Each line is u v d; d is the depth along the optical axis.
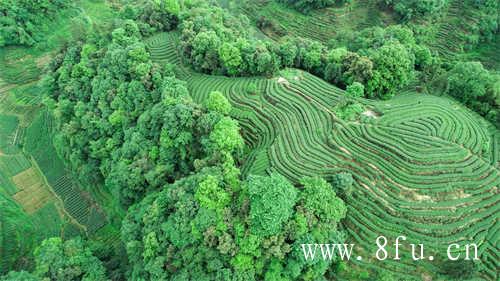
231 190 37.53
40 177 63.09
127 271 42.72
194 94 55.56
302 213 35.59
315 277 35.78
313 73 58.88
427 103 49.72
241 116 51.06
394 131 45.25
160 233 38.66
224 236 34.72
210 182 36.66
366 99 51.06
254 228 34.50
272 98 51.84
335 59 55.25
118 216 53.78
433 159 42.00
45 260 40.22
